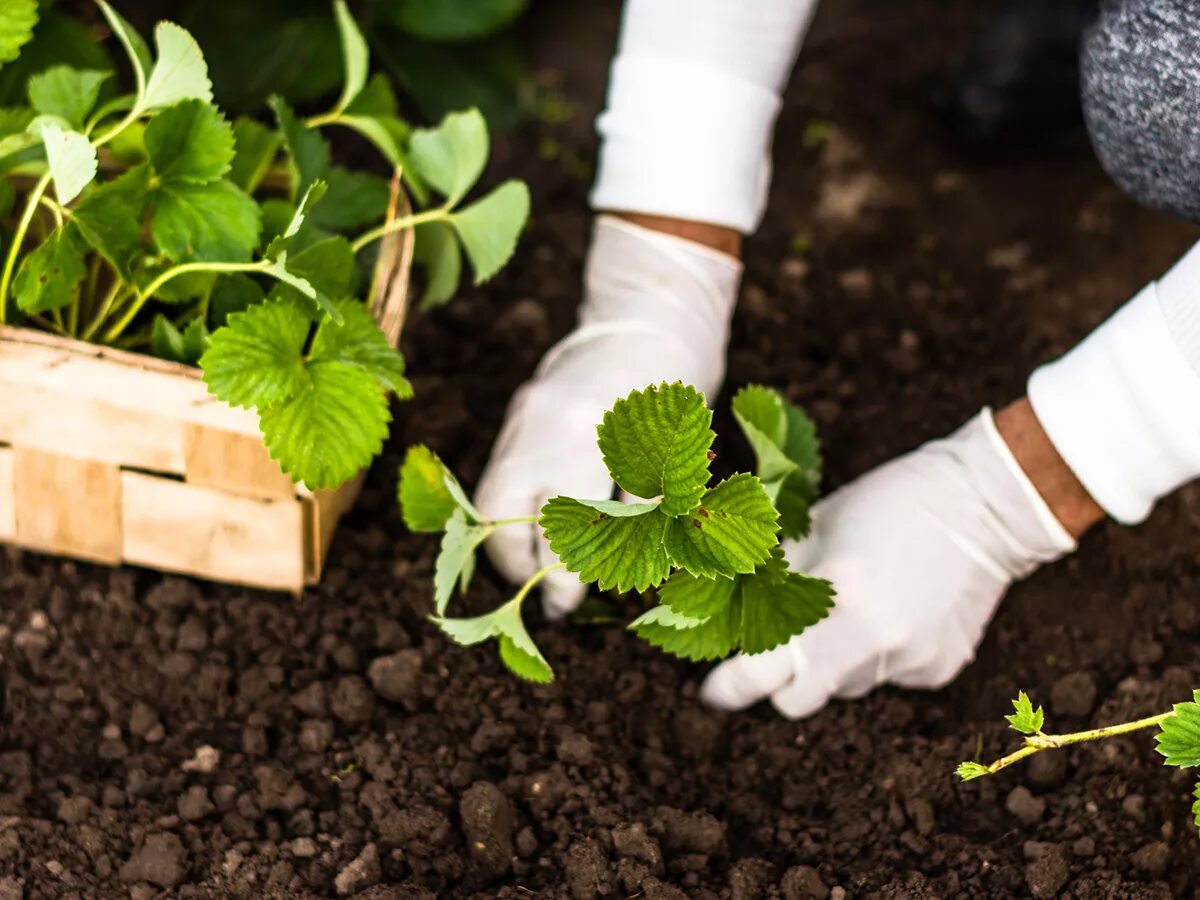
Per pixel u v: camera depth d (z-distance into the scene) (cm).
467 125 125
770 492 122
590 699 128
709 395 135
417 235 132
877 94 162
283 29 150
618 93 134
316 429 119
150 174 121
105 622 129
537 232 151
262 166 129
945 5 169
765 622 119
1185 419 120
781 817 125
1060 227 154
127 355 121
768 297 148
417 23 154
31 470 126
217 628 129
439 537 133
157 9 156
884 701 128
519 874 122
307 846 122
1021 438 127
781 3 131
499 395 141
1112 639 132
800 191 155
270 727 126
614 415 113
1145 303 121
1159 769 125
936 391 143
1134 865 122
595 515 114
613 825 123
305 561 129
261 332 118
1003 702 129
